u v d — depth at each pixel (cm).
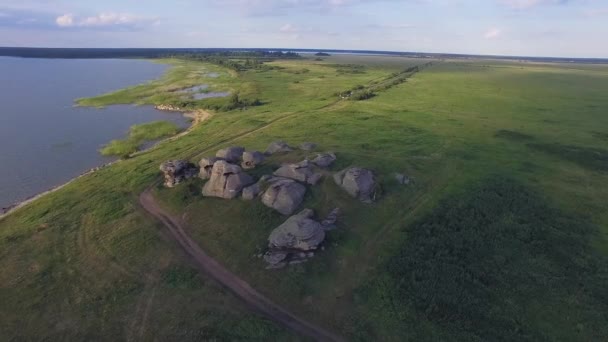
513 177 5612
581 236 4209
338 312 3294
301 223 3947
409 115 9475
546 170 5922
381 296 3403
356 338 3069
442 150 6625
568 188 5309
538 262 3797
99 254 4097
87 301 3488
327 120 8912
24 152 7550
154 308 3384
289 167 5006
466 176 5591
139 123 9912
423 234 4194
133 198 5162
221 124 9050
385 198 4784
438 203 4822
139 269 3847
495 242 4091
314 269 3697
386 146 6738
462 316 3188
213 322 3209
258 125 8706
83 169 6819
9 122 9575
